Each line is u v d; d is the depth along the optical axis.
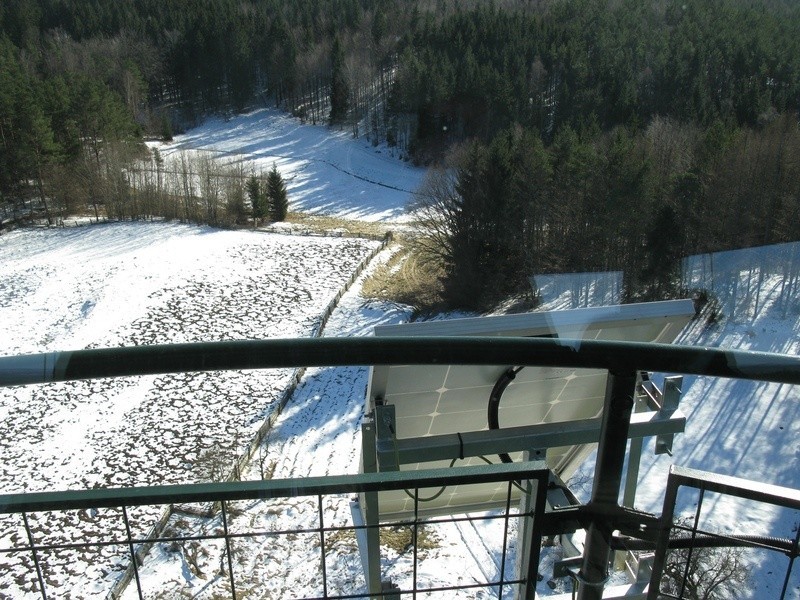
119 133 33.53
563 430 2.96
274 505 11.39
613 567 3.03
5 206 29.70
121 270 24.22
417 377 3.00
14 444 15.76
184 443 15.62
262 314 20.92
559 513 1.66
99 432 16.02
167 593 10.45
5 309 21.94
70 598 10.82
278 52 51.19
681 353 1.41
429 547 9.45
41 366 1.31
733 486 1.61
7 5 55.91
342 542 10.42
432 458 2.93
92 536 11.78
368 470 3.38
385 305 19.84
